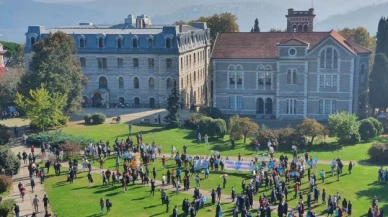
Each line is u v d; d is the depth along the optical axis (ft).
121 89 400.06
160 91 392.88
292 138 279.69
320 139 288.71
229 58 364.79
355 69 347.77
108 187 218.79
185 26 430.61
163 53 385.09
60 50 324.39
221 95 372.99
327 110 352.08
